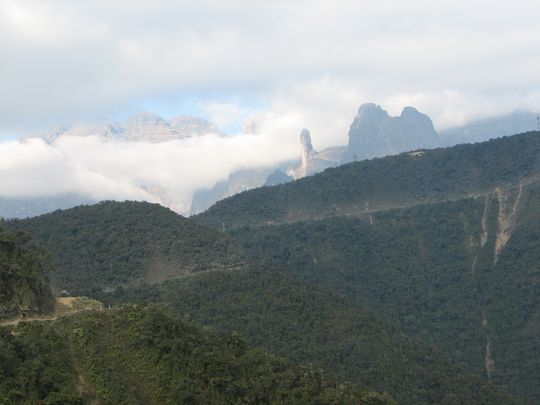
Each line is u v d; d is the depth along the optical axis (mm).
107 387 72812
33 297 88688
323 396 76875
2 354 67750
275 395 75375
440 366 123188
